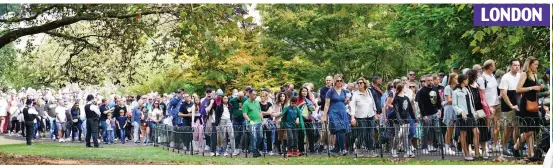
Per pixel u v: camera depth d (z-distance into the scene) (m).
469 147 15.64
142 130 26.30
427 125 15.81
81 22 21.52
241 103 18.36
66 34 21.48
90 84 22.66
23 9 19.39
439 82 16.67
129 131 28.09
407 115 16.17
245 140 17.56
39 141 28.03
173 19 18.23
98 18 17.97
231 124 18.58
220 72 22.30
